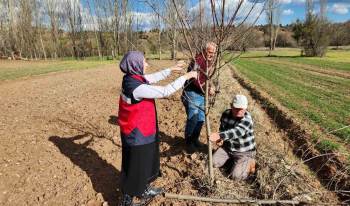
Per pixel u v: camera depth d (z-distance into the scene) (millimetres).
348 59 36719
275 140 7590
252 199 4613
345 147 6750
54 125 7941
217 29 3887
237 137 4988
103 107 10195
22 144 6566
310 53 43812
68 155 6125
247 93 14320
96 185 5113
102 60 42844
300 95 12969
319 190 5113
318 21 42938
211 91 5867
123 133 4043
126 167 4141
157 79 4477
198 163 5676
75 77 19406
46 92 13117
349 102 11461
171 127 7957
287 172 5230
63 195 4828
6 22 46125
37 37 49094
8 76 19297
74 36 49875
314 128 8133
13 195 4777
